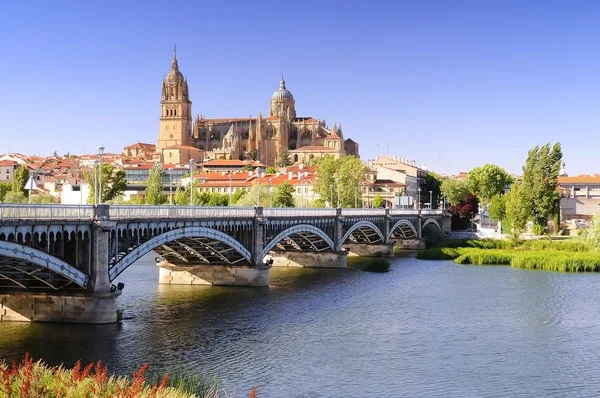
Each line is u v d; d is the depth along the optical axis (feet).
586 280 331.36
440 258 440.86
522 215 499.51
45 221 167.22
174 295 266.16
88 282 191.42
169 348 179.93
